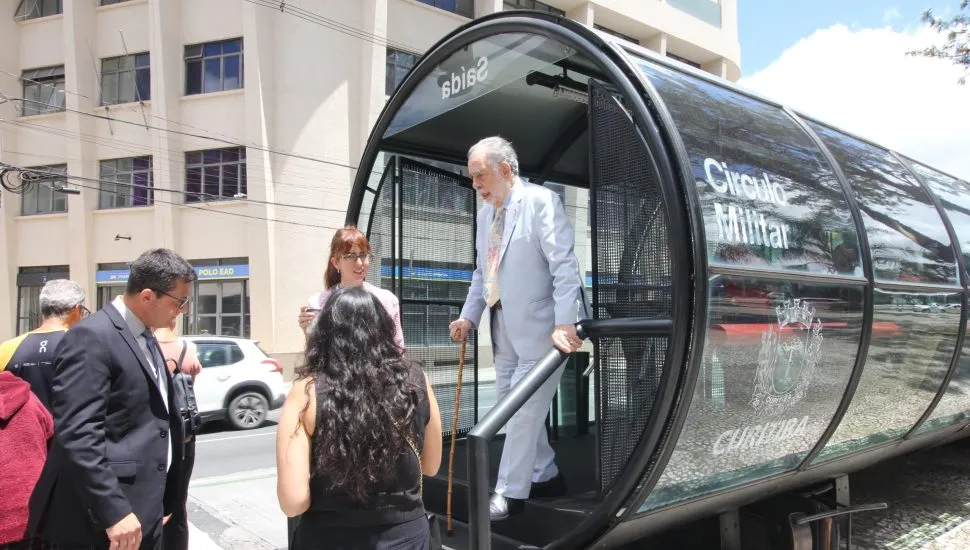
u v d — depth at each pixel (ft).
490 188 10.66
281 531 15.93
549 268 10.31
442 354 15.26
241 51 66.33
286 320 62.75
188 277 8.71
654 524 8.86
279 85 62.85
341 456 6.19
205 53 67.51
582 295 9.61
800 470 10.32
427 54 12.54
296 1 62.49
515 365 11.07
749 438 8.89
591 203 9.34
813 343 9.32
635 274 8.64
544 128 15.57
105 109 70.59
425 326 14.96
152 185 69.26
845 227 10.16
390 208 14.83
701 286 7.55
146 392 8.34
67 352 7.91
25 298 74.74
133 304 8.55
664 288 8.24
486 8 71.31
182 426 9.21
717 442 8.45
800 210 9.46
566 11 77.05
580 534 8.46
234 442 30.73
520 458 10.34
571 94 13.01
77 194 70.18
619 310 8.86
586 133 15.89
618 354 8.76
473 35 11.32
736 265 8.14
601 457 8.89
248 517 17.15
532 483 11.35
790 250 9.07
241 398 34.37
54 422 7.73
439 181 15.62
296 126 62.80
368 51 63.87
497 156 10.52
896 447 12.87
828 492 11.88
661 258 8.28
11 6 74.23
